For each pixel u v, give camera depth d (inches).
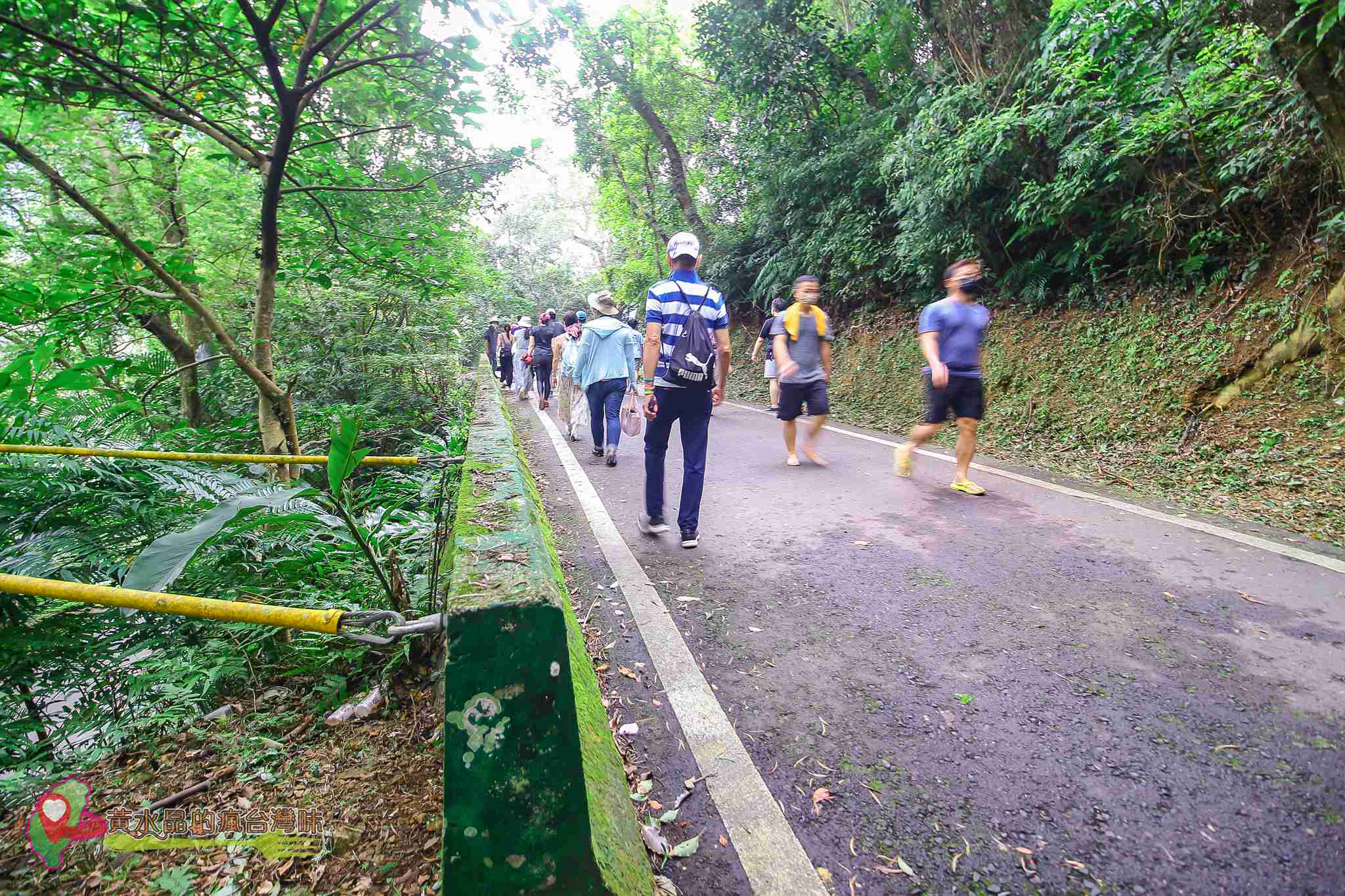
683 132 729.0
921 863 72.5
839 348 514.0
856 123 463.2
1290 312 239.3
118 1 144.9
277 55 151.5
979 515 191.5
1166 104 253.1
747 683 108.5
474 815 46.0
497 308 922.1
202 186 301.7
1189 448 241.8
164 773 91.5
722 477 253.0
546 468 287.9
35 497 135.6
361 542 112.0
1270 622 120.5
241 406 350.9
